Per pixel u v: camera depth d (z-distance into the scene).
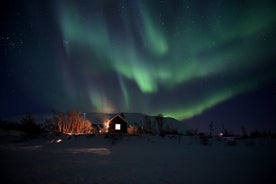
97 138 21.55
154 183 7.22
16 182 6.97
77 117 28.52
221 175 8.56
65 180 7.30
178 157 13.55
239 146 20.11
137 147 19.12
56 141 20.17
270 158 13.45
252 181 7.71
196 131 28.33
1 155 12.33
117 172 8.68
